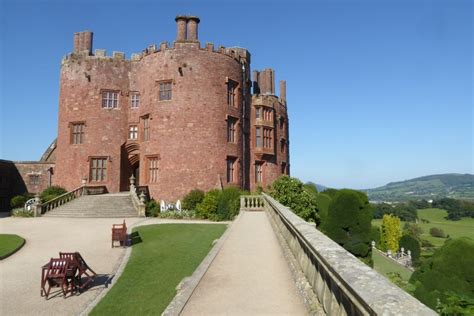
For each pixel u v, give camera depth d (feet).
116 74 125.29
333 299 14.05
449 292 17.44
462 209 371.15
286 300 21.31
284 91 160.76
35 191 139.54
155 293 34.73
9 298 34.91
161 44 118.93
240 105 126.31
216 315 19.17
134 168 131.54
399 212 366.43
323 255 14.42
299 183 98.12
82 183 117.60
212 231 69.00
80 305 33.04
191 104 115.03
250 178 133.49
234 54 125.08
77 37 128.57
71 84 124.88
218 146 116.67
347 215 96.73
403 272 118.52
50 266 36.01
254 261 32.71
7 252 51.29
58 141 126.21
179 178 112.57
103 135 122.01
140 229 71.67
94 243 59.00
